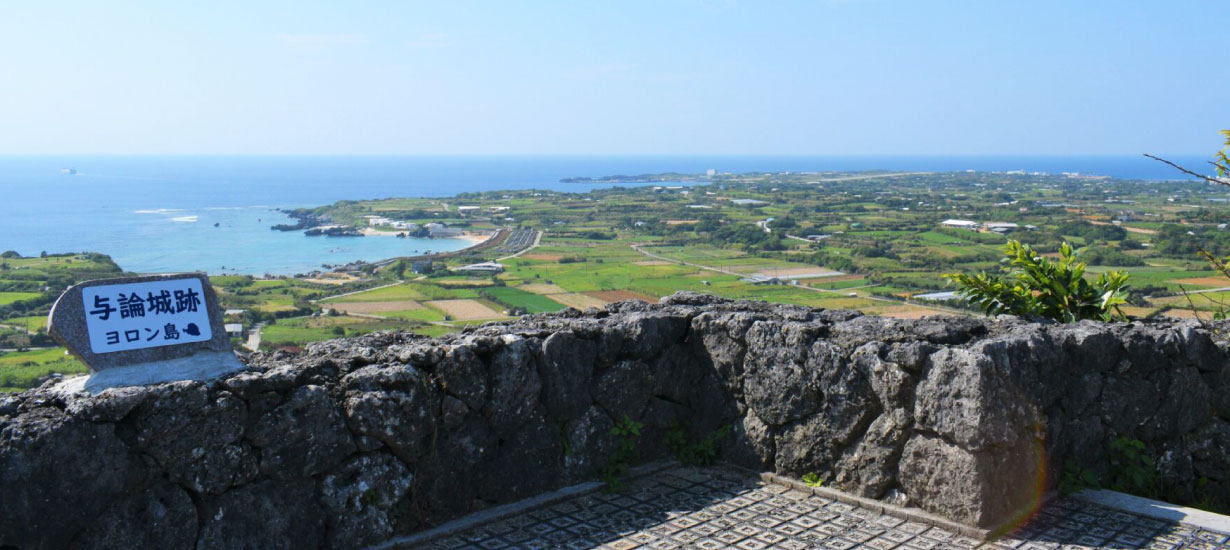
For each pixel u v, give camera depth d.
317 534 4.75
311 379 4.84
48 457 3.96
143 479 4.23
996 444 5.02
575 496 5.70
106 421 4.13
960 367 5.08
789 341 5.88
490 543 5.02
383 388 5.00
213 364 4.69
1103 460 5.88
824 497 5.66
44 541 3.97
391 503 5.00
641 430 6.25
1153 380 5.98
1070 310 7.09
